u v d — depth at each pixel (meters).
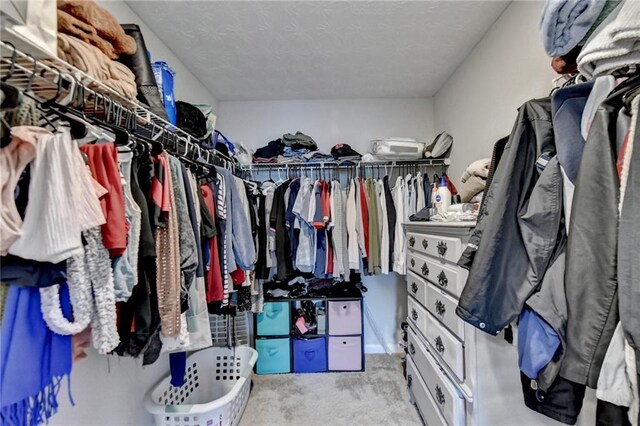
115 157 0.75
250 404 1.88
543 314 0.70
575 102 0.70
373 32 1.71
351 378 2.18
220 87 2.40
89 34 0.84
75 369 1.05
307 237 2.20
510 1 1.48
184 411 1.36
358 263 2.24
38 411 0.67
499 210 0.80
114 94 0.88
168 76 1.38
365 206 2.28
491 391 1.02
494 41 1.65
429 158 2.34
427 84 2.40
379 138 2.66
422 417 1.58
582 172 0.60
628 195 0.53
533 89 1.35
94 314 0.70
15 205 0.57
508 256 0.79
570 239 0.61
